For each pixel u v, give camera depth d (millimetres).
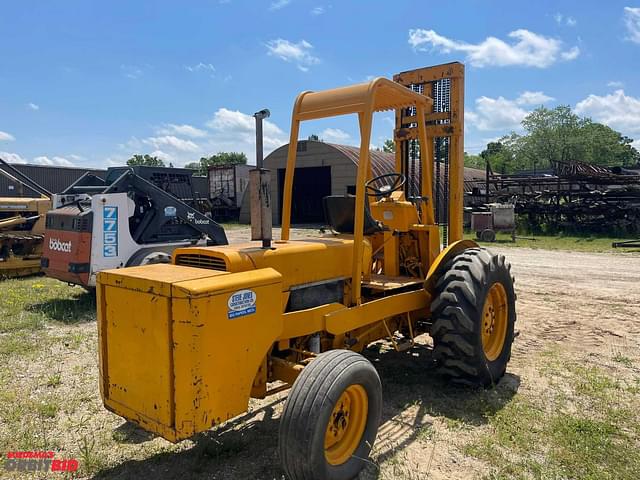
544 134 50719
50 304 7449
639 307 7250
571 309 7156
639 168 32344
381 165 20906
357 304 3650
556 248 14680
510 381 4480
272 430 3641
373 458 3193
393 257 4562
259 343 2916
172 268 3135
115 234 7074
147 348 2754
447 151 5305
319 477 2707
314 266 3590
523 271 10492
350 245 3939
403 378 4570
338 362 2863
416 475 3031
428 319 4859
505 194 20656
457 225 5270
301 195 26953
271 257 3270
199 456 3281
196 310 2574
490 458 3201
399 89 3869
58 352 5375
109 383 2996
